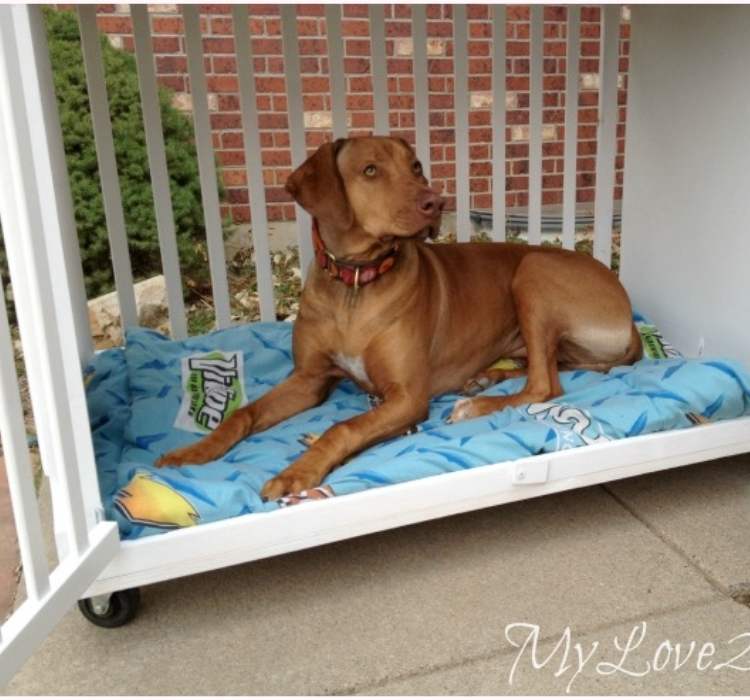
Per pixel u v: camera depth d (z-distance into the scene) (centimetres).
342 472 203
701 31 279
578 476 215
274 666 171
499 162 355
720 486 247
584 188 625
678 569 203
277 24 527
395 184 229
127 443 245
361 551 215
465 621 184
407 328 241
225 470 206
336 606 192
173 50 511
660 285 320
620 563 206
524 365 305
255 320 468
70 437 153
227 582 203
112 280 476
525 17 575
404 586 199
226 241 525
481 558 211
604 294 279
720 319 287
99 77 301
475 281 279
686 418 229
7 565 219
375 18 324
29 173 138
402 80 564
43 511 244
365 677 167
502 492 207
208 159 323
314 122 551
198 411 265
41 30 264
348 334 244
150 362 291
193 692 165
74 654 178
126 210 469
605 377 273
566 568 205
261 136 539
